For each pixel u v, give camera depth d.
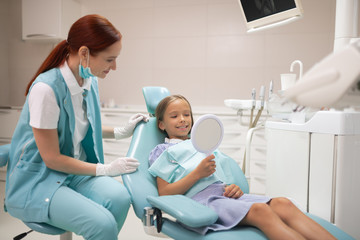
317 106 0.57
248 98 3.35
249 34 3.32
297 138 1.31
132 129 1.56
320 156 1.21
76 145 1.37
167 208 0.99
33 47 3.87
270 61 3.29
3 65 3.90
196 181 1.25
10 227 2.14
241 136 2.88
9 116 3.41
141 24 3.60
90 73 1.24
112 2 3.68
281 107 1.47
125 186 1.26
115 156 3.24
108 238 1.08
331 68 0.49
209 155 1.23
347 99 0.56
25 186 1.20
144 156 1.40
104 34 1.18
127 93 3.68
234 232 0.97
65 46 1.28
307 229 0.95
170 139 1.48
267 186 1.55
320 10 3.14
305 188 1.28
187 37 3.48
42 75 1.23
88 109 1.37
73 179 1.38
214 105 3.45
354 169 1.18
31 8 3.51
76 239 1.96
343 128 1.14
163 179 1.30
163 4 3.53
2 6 3.86
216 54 3.42
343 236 0.98
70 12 3.58
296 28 3.21
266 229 0.95
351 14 1.39
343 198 1.16
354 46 0.46
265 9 1.62
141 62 3.63
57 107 1.20
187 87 3.51
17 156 1.25
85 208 1.10
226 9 3.37
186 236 1.01
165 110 1.47
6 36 3.93
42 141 1.17
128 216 2.53
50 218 1.16
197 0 3.44
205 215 0.96
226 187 1.24
